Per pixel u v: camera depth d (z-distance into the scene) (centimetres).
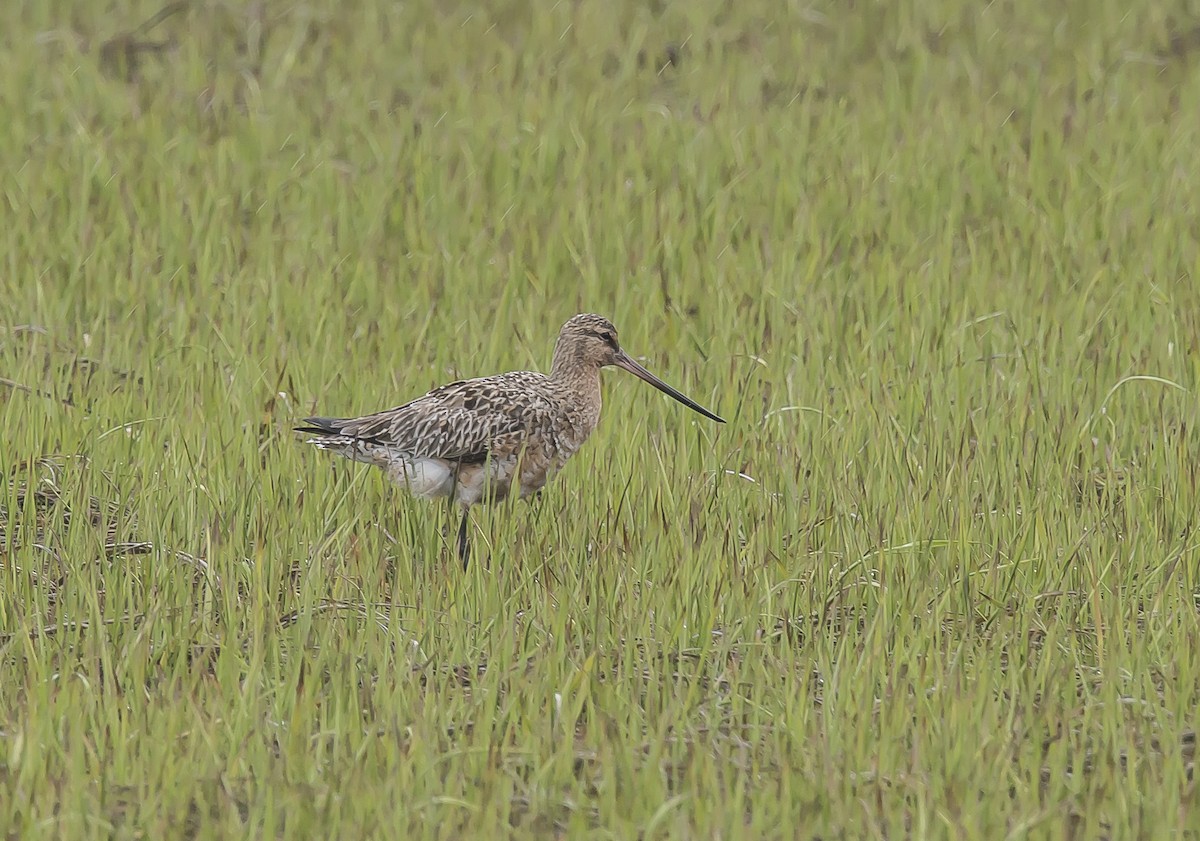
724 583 1316
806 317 1902
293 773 1061
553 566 1368
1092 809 1023
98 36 2980
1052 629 1224
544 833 1023
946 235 2134
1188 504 1474
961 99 2706
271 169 2366
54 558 1368
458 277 1991
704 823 1018
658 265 2055
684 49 2930
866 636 1231
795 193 2289
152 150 2416
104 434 1548
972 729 1104
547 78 2747
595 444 1595
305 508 1436
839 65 2902
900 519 1419
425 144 2442
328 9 3136
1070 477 1514
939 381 1723
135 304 1900
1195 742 1122
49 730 1087
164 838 998
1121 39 3014
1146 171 2400
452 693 1157
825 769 1068
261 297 1925
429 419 1455
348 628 1254
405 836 988
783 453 1552
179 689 1182
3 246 2072
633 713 1141
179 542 1394
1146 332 1869
